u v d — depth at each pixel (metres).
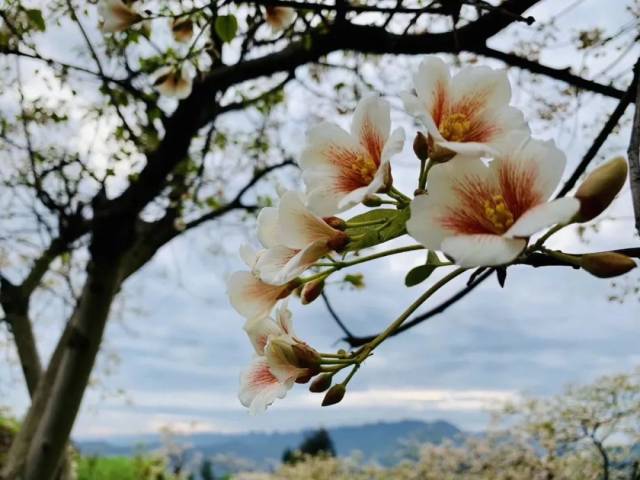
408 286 0.97
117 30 2.90
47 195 5.16
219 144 6.71
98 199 5.02
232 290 1.11
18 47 3.68
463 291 2.12
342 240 0.97
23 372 6.48
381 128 0.97
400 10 2.18
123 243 4.98
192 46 2.87
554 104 3.24
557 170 0.80
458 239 0.78
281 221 1.01
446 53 3.21
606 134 1.73
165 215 6.26
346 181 0.97
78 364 5.14
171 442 13.88
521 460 8.70
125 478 12.53
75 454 8.55
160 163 4.70
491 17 2.79
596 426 6.57
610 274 0.82
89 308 5.12
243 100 5.59
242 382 1.09
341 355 1.00
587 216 0.79
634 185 0.95
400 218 0.96
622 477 6.34
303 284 1.12
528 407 7.77
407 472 10.46
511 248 0.75
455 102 0.97
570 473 7.19
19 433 5.64
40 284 6.81
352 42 3.40
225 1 2.40
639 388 6.46
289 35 3.80
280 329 1.10
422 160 0.90
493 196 0.84
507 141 0.87
